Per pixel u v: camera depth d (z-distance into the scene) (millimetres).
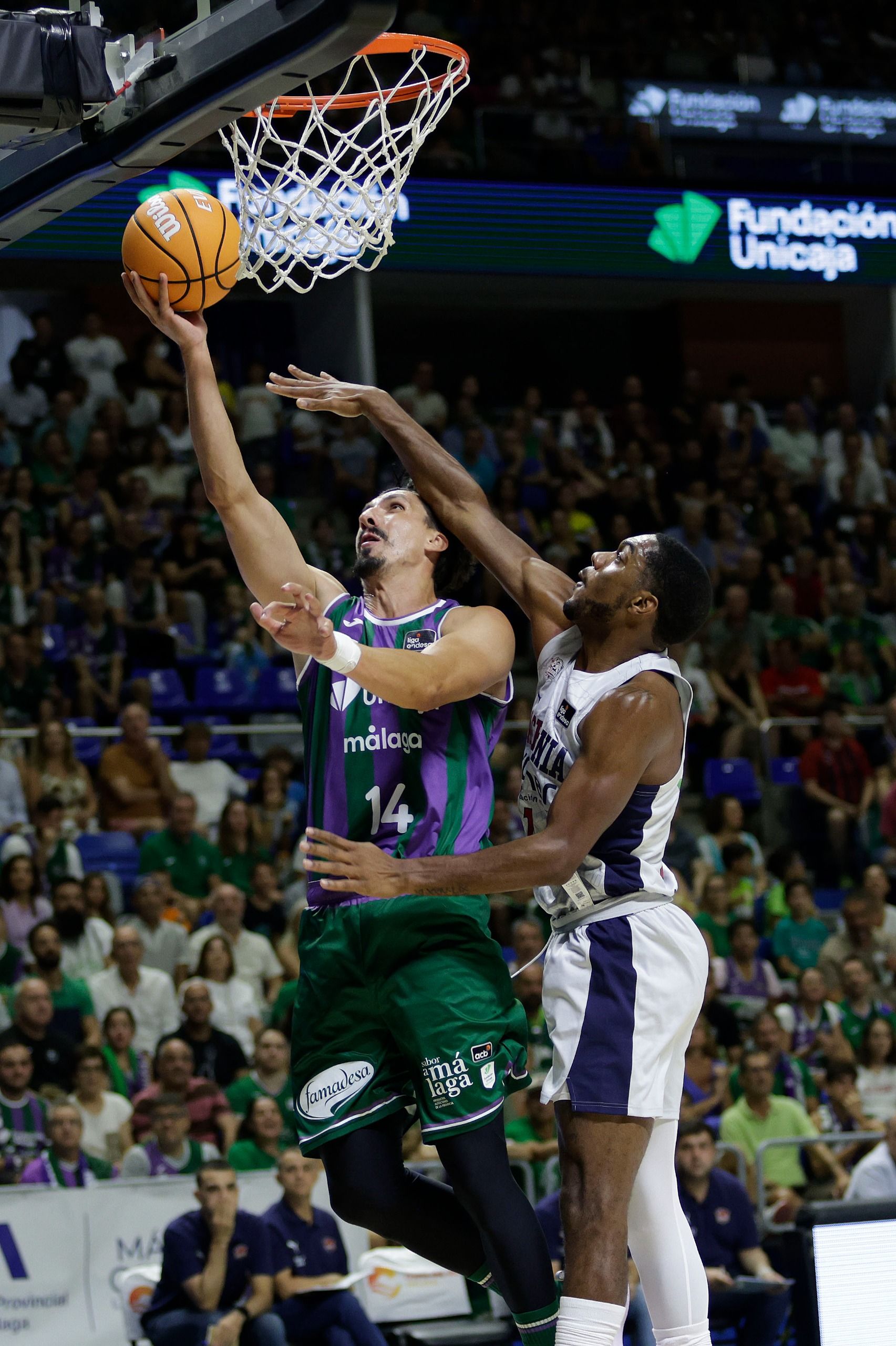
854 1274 3936
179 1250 5059
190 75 2393
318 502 11922
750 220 12461
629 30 12820
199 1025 6293
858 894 8117
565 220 11930
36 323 11312
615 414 13164
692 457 12680
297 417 12078
